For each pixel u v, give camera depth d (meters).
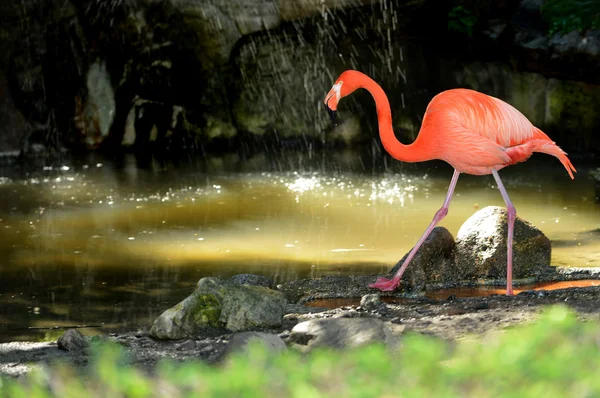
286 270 10.97
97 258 11.67
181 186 16.80
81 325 9.06
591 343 5.79
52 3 20.61
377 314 8.73
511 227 9.47
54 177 17.70
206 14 20.38
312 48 21.22
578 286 9.88
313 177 17.83
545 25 20.36
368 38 21.23
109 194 16.02
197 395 5.26
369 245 12.16
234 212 14.51
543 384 4.89
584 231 12.73
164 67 20.81
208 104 21.31
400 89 21.56
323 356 5.86
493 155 9.49
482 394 4.96
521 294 9.17
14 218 14.05
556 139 20.30
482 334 7.20
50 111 20.95
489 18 20.72
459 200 15.29
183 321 8.38
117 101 21.00
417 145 9.76
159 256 11.75
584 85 19.77
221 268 11.12
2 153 20.09
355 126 21.52
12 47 20.62
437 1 21.00
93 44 20.78
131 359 7.31
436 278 10.30
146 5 20.36
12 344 8.16
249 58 21.06
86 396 5.77
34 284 10.53
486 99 9.59
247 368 5.58
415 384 5.16
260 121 21.47
